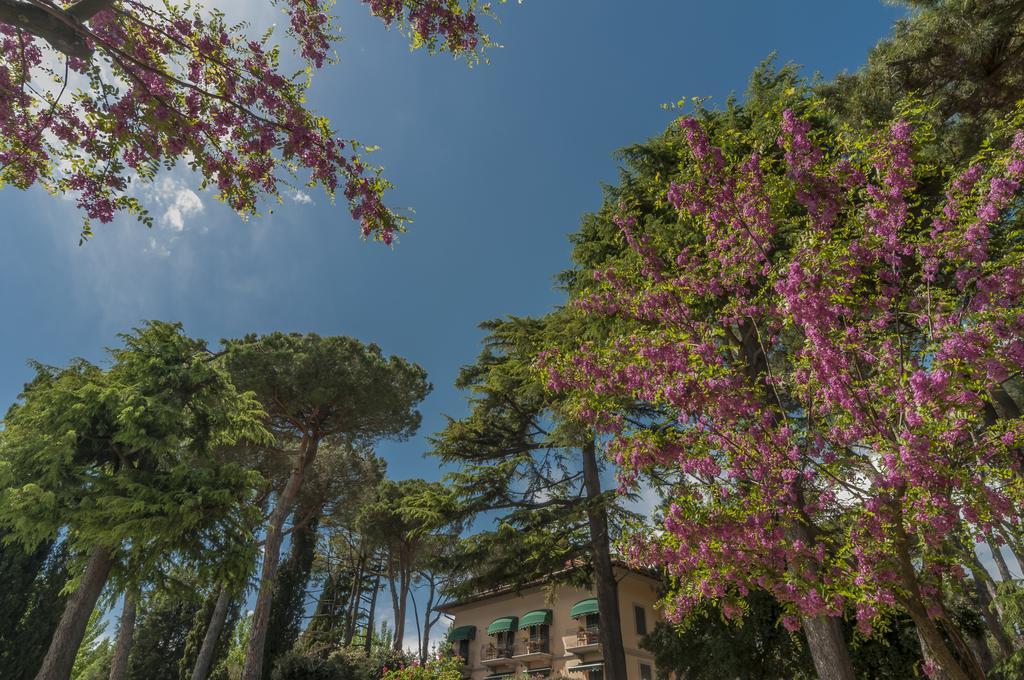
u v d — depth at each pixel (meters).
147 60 5.21
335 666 23.06
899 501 4.24
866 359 4.71
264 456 24.73
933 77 8.82
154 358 12.65
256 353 22.31
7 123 4.90
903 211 4.70
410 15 5.62
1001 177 4.39
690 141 5.80
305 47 5.79
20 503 10.05
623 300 6.71
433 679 15.81
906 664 11.55
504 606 30.52
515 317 16.83
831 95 9.66
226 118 5.14
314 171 5.38
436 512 16.44
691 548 5.09
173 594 11.90
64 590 11.30
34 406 11.52
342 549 36.31
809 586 4.46
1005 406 7.88
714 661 13.54
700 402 5.28
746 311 5.78
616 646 14.01
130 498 10.68
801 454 4.94
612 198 11.89
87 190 5.25
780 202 5.46
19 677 16.95
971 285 4.59
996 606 9.78
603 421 6.14
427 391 28.95
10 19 3.83
